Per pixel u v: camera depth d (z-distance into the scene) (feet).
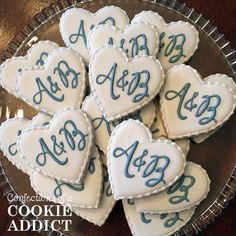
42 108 1.53
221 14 1.72
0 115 1.63
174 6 1.65
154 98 1.50
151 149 1.43
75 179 1.47
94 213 1.51
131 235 1.54
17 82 1.54
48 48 1.59
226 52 1.62
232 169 1.55
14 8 1.76
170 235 1.52
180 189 1.48
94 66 1.48
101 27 1.53
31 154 1.49
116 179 1.44
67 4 1.67
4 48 1.75
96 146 1.51
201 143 1.56
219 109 1.47
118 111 1.47
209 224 1.60
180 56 1.55
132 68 1.47
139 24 1.52
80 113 1.49
